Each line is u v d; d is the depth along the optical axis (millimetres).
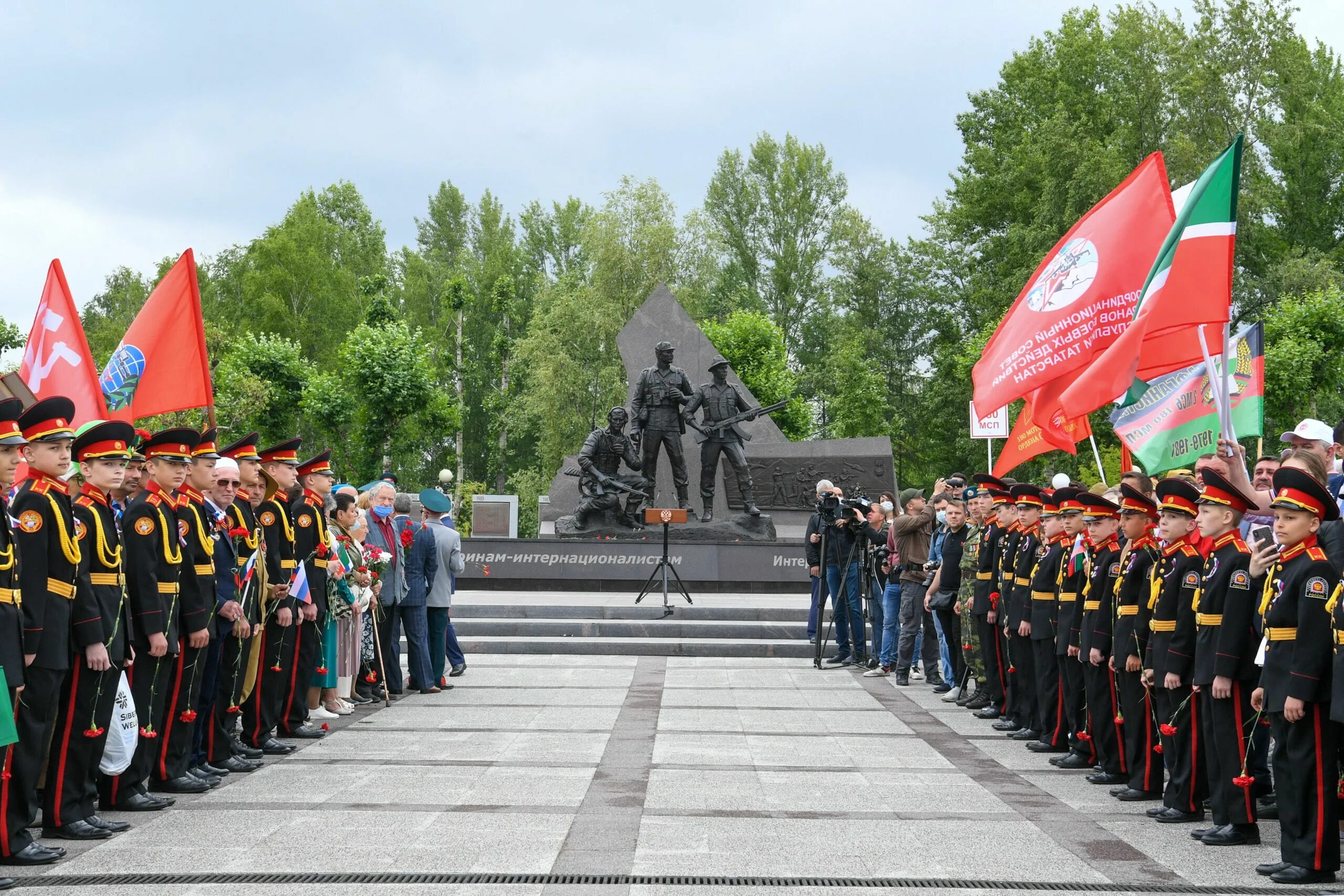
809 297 58281
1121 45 42250
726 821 6383
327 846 5789
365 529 10969
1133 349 8203
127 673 6766
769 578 21156
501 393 54000
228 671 7910
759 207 58688
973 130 49094
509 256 60031
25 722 5633
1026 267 40906
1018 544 9836
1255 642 6074
